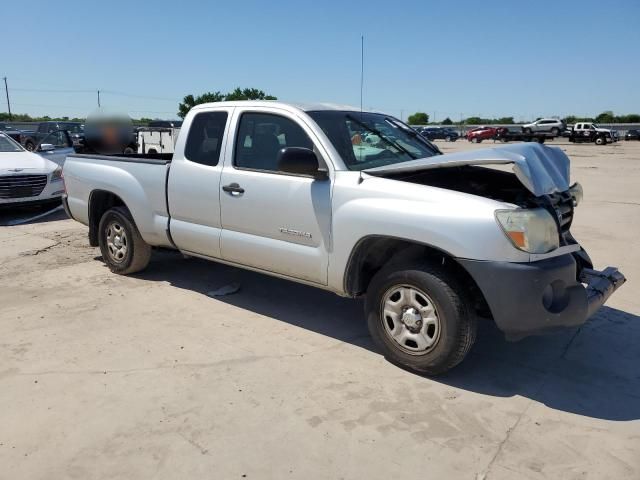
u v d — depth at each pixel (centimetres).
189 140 526
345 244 408
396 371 400
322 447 312
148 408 350
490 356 428
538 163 381
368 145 462
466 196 368
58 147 1262
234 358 420
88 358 418
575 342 455
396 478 287
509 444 315
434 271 371
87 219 648
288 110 457
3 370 399
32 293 567
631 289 581
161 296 558
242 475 288
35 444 313
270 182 452
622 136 6328
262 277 621
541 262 354
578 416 345
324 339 456
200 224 520
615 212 1046
